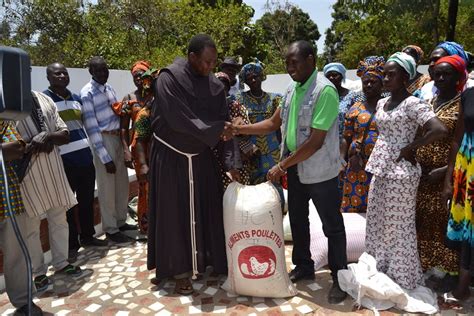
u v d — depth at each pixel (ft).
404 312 9.37
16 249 9.28
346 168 13.12
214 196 10.98
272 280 9.90
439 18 50.47
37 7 46.96
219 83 10.66
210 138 9.91
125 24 47.85
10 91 5.20
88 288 11.12
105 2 48.60
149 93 12.79
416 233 10.26
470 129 8.68
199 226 10.66
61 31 47.93
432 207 10.39
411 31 50.21
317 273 11.46
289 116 10.02
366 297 9.75
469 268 9.15
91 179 13.55
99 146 13.44
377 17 53.31
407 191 9.67
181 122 9.77
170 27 51.37
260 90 13.74
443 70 9.73
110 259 12.96
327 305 9.80
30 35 47.65
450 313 9.27
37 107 10.59
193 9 56.24
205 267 10.96
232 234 9.97
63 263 11.89
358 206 12.84
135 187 18.75
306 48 9.32
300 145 9.78
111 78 27.25
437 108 10.14
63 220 11.68
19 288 9.56
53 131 10.95
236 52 57.98
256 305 9.93
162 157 10.41
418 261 10.16
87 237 14.06
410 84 13.82
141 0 47.16
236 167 10.98
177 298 10.45
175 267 10.50
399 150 9.62
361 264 10.21
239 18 57.36
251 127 10.73
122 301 10.39
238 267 9.97
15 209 8.98
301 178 9.90
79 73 23.25
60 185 11.10
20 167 10.00
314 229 12.68
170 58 46.19
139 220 14.60
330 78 14.96
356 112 12.50
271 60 78.64
